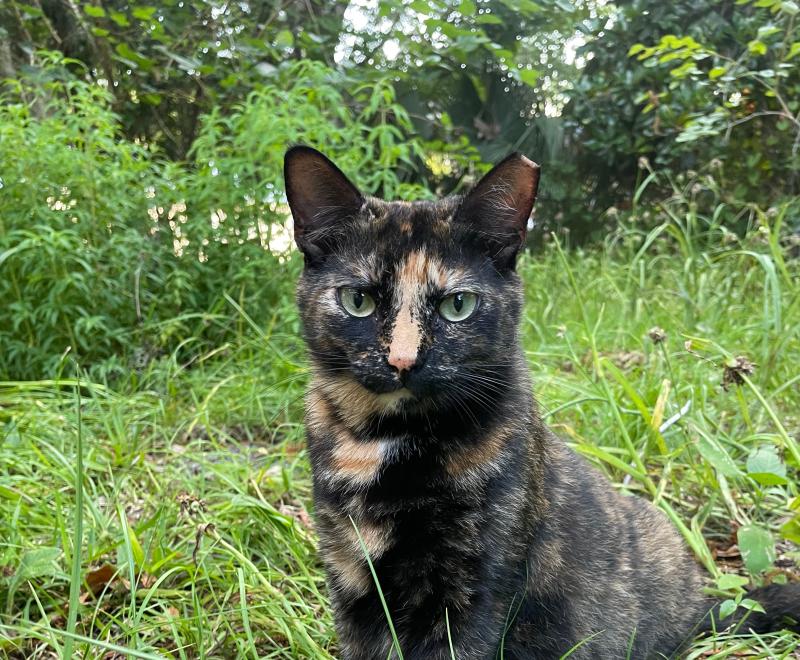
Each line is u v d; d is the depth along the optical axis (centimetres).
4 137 63
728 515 44
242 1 109
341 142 80
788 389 55
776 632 33
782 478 38
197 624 32
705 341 47
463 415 30
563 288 85
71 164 65
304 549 40
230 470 47
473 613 28
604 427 50
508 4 103
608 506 34
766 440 47
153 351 66
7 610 34
